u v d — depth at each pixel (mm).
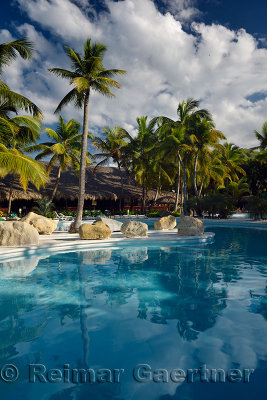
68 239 11695
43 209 18734
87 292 5227
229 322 3818
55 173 34469
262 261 8086
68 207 30297
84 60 14977
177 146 26812
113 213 30672
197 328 3635
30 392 2396
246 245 11273
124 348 3121
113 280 6062
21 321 3896
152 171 32562
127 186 36094
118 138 32031
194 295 5020
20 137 16859
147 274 6582
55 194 27609
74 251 9789
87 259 8391
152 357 2932
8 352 3051
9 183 27484
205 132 25375
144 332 3531
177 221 25109
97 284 5758
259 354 2969
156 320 3914
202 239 12312
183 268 7199
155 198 34750
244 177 37469
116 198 31094
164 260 8266
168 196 37688
